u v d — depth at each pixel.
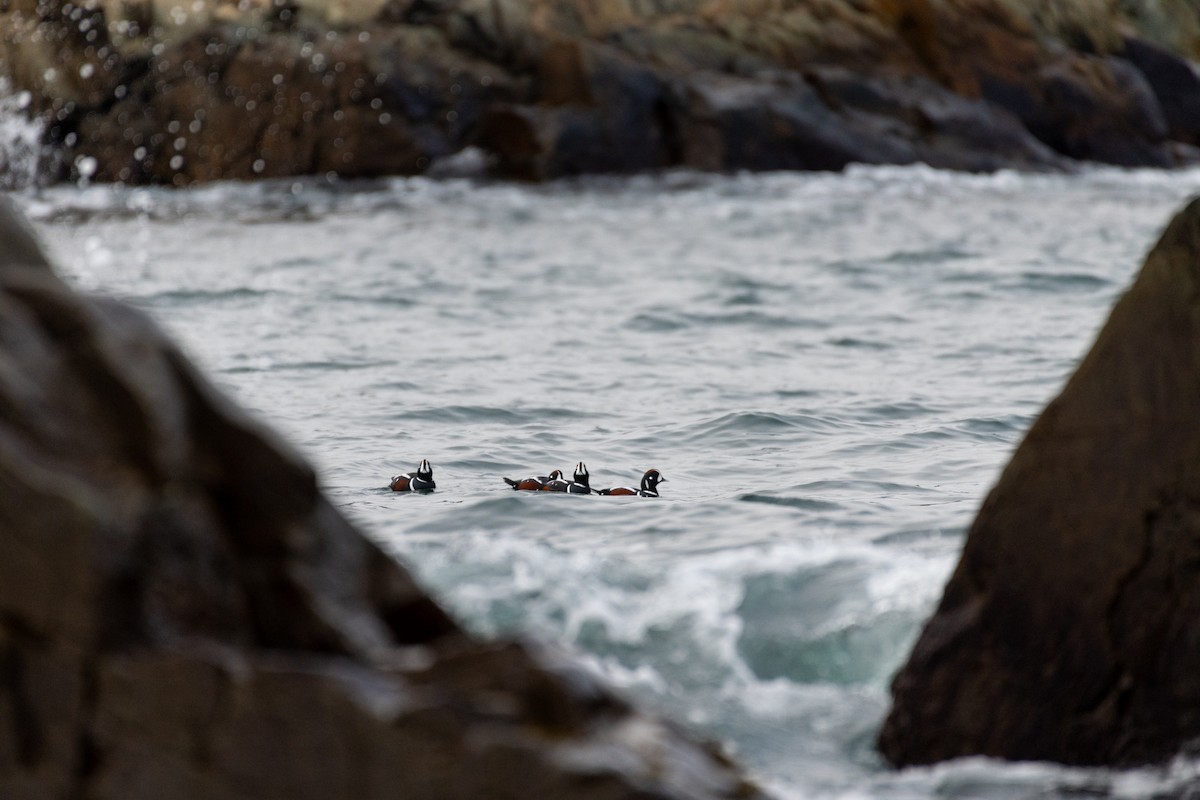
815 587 31.50
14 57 144.50
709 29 144.88
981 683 24.62
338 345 67.50
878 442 47.41
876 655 29.09
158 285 85.38
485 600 30.92
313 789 13.66
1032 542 24.52
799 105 139.25
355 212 121.19
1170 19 160.00
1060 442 24.52
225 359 63.75
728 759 14.72
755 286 85.50
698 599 31.02
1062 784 23.23
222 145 140.75
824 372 61.09
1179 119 152.88
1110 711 23.50
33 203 129.75
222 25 143.00
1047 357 64.19
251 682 13.75
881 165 138.88
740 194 128.12
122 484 14.12
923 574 31.86
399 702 13.79
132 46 144.50
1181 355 23.72
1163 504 23.45
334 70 139.25
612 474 43.50
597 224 113.19
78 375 14.62
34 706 13.78
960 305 79.00
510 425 50.81
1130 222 111.44
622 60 139.50
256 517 15.21
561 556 33.03
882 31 146.38
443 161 138.75
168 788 13.72
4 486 13.64
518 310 78.06
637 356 65.06
